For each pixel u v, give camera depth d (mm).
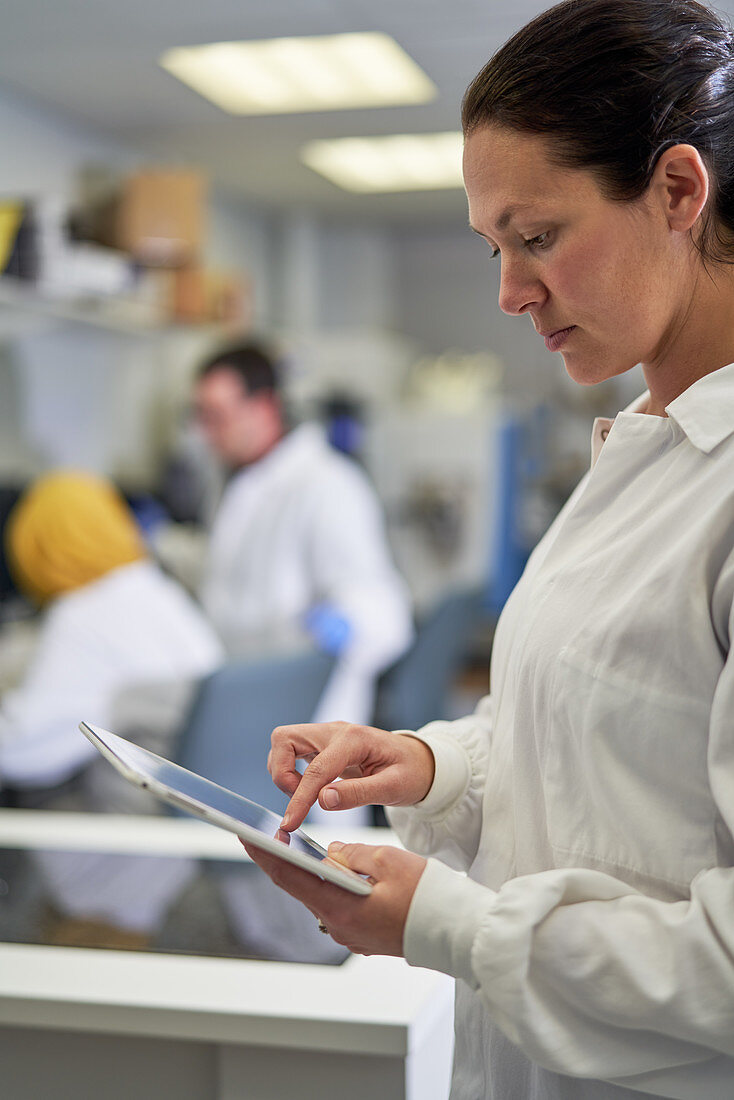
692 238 794
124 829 1558
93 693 2238
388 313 7062
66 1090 1045
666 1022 697
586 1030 731
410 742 981
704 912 704
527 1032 717
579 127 750
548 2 3389
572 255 773
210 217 5793
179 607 2412
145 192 4148
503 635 970
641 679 757
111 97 4309
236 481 3123
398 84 4176
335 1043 950
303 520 2984
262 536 3025
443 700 4074
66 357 4539
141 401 5141
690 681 744
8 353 4133
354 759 939
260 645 3020
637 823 759
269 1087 981
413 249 7047
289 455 3055
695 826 749
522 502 6453
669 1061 734
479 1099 924
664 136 755
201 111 4504
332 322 6812
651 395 900
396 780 933
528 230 782
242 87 4223
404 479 6285
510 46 794
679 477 805
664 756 752
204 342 5195
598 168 754
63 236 3525
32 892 1269
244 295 4809
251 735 2240
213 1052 1018
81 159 4672
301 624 2994
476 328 6992
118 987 1012
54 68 3980
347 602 2934
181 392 5285
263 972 1049
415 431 6258
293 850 737
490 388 6723
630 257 773
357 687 2969
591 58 754
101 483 4488
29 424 4297
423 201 6078
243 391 2996
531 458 6590
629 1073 739
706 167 778
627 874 764
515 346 6922
